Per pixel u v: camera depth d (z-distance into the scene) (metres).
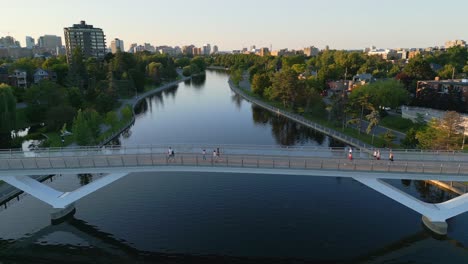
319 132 84.06
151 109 118.50
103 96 93.44
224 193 46.97
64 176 54.47
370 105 73.62
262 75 131.75
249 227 38.16
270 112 112.06
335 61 186.75
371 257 33.09
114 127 82.25
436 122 55.38
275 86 108.44
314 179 52.03
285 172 36.03
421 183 51.38
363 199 45.12
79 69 125.81
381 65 170.88
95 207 43.12
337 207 42.84
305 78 134.62
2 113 65.56
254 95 141.12
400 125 78.00
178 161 38.31
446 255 33.72
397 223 39.03
